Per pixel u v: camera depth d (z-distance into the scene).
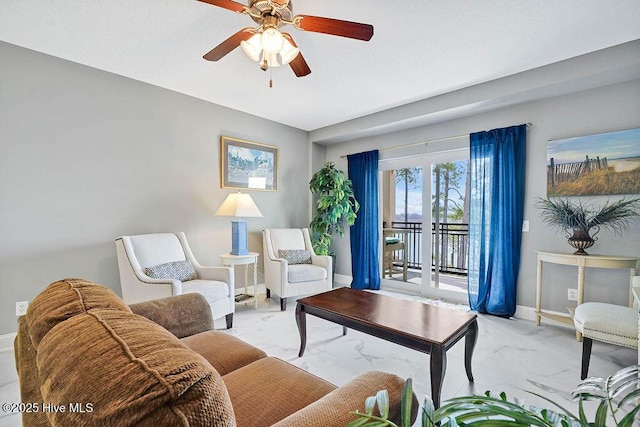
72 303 0.79
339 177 4.18
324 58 2.49
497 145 3.15
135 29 2.11
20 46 2.34
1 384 1.85
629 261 2.35
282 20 1.72
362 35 1.71
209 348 1.41
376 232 4.30
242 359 1.36
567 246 2.82
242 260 3.24
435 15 1.94
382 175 4.42
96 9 1.89
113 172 2.84
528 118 3.04
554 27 2.06
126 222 2.92
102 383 0.48
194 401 0.47
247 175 3.91
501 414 0.56
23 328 0.95
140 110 2.99
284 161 4.40
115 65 2.65
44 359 0.60
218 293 2.65
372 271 4.29
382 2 1.82
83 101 2.65
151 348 0.55
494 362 2.16
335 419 0.71
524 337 2.60
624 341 1.76
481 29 2.09
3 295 2.31
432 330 1.67
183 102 3.30
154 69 2.72
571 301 2.83
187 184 3.36
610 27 2.06
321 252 4.26
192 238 3.41
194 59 2.53
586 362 1.91
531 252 3.03
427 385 1.88
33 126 2.42
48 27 2.08
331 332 2.71
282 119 4.16
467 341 1.90
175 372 0.49
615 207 2.53
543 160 2.95
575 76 2.47
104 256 2.79
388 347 2.41
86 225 2.69
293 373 1.20
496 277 3.15
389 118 3.72
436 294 3.86
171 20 2.01
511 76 2.79
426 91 3.18
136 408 0.44
